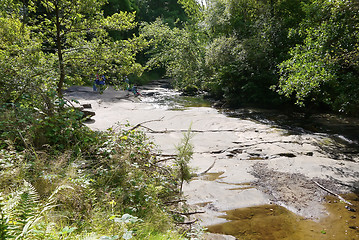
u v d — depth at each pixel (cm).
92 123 1112
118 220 205
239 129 1132
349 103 1191
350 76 1184
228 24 2078
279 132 1099
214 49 1925
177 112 1474
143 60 3831
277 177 672
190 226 361
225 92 1978
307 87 925
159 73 4072
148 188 366
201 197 558
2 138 404
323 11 1059
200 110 1667
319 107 1645
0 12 693
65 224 243
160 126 1141
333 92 1298
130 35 3644
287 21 1733
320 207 533
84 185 304
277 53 1767
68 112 486
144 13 4703
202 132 1076
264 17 1802
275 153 845
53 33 766
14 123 433
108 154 429
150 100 2127
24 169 313
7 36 667
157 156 656
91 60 774
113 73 805
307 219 490
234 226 459
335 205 543
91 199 295
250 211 514
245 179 655
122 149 436
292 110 1667
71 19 752
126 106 1641
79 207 278
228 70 1841
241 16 2111
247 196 569
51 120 454
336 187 623
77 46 793
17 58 605
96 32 805
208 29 2220
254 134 1065
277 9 1842
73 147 433
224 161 779
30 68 594
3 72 529
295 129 1195
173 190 431
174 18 4719
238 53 1808
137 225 275
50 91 502
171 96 2414
